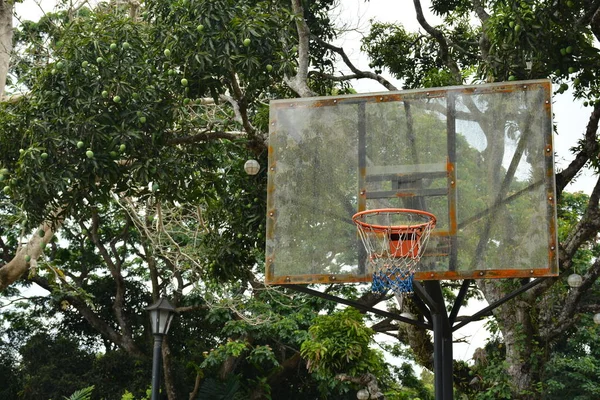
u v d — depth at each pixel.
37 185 11.99
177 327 28.75
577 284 13.78
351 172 10.95
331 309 25.20
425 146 10.85
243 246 14.38
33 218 12.70
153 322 15.13
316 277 10.59
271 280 10.67
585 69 12.50
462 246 10.33
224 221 14.59
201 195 13.62
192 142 13.38
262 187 13.91
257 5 12.43
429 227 10.42
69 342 28.72
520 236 10.29
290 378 28.66
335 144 11.10
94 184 12.52
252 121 15.02
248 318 24.58
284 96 16.47
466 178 10.61
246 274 14.77
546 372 15.70
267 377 27.62
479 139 10.75
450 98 10.98
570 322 15.37
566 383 23.92
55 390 27.06
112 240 28.58
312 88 18.19
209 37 11.95
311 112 11.30
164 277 28.86
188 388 27.61
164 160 12.77
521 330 15.19
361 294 26.98
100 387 27.34
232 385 25.83
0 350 29.64
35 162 11.88
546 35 12.05
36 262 18.16
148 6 12.70
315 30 17.94
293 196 10.95
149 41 12.69
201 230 19.38
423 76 19.02
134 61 12.34
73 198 12.65
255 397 26.67
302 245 10.74
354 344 14.55
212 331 29.00
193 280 22.77
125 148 12.26
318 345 14.62
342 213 10.78
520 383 15.03
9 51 17.81
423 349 16.12
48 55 15.82
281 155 11.15
